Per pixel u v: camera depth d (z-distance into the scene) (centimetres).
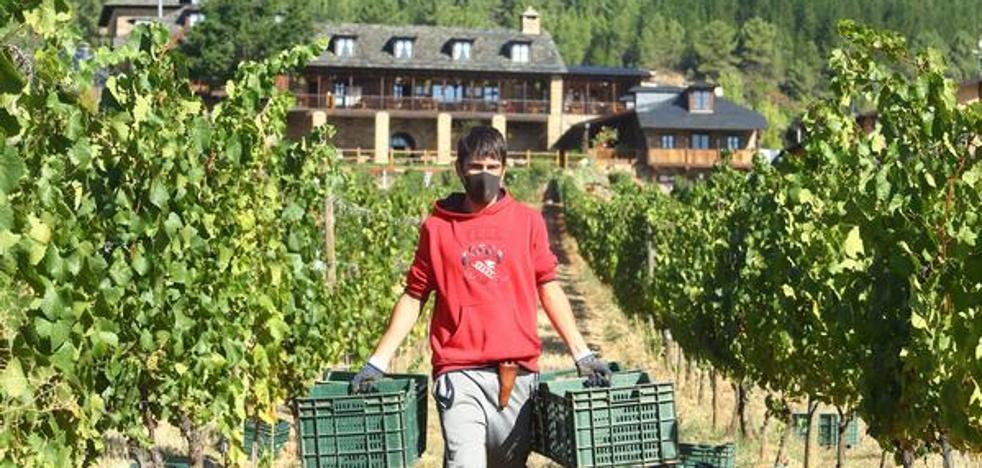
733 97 18025
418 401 715
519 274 604
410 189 6788
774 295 1372
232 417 986
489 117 8869
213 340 962
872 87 916
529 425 621
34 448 575
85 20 13838
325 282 1648
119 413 878
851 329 883
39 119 666
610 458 629
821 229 1114
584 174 8150
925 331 750
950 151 779
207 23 7756
